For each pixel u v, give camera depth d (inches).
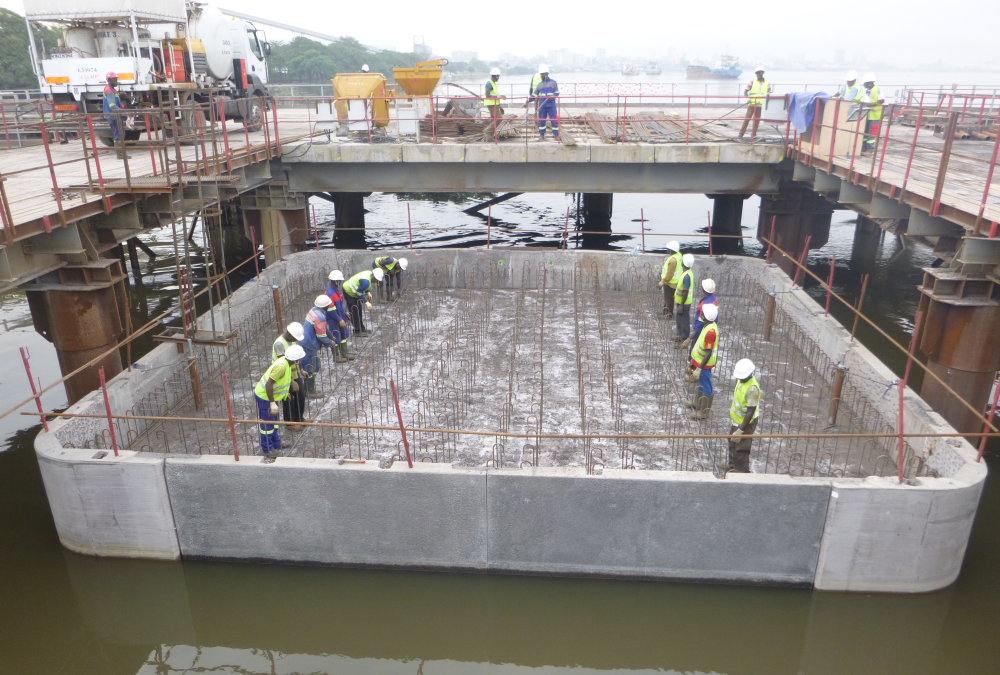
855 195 580.1
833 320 491.2
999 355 441.1
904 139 759.7
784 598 328.8
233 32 861.8
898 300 797.2
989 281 430.6
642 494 314.2
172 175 512.4
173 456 330.6
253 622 334.3
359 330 540.7
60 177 508.4
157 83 653.9
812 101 640.4
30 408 545.3
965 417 454.9
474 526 327.6
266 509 332.5
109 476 328.2
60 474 329.7
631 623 333.1
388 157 741.9
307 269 645.9
